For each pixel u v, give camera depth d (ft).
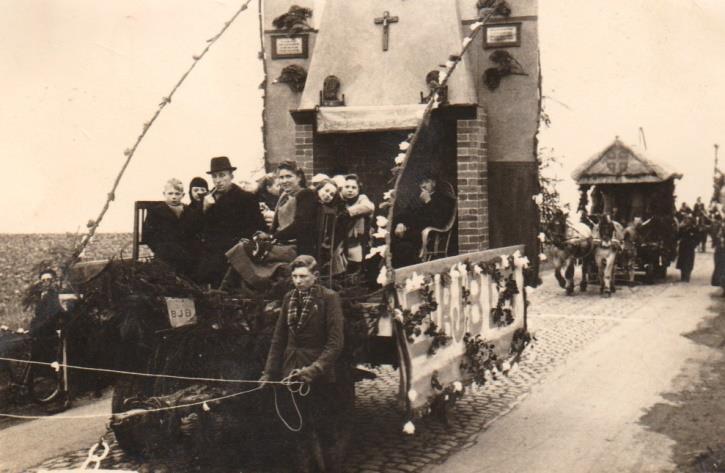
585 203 69.97
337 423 17.52
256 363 17.76
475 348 20.52
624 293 58.54
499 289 23.17
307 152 29.63
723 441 20.49
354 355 16.96
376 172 30.40
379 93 28.96
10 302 23.39
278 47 31.40
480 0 28.25
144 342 18.56
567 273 58.49
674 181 69.67
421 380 17.72
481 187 27.53
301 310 16.65
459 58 20.58
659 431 21.54
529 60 27.71
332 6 30.14
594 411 23.84
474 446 20.04
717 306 49.34
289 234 18.88
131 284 18.60
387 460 18.78
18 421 22.84
